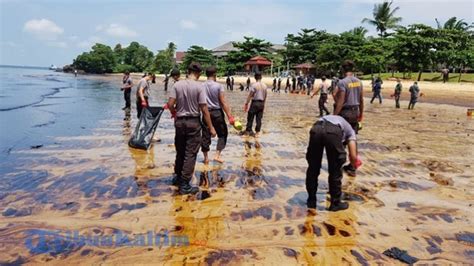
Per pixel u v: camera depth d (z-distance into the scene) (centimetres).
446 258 397
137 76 11162
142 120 926
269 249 408
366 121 1591
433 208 546
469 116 1956
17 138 1041
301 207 536
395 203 564
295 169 741
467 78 5125
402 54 5141
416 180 688
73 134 1115
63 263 373
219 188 613
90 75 13488
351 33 6662
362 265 379
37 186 612
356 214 516
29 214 496
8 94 3047
